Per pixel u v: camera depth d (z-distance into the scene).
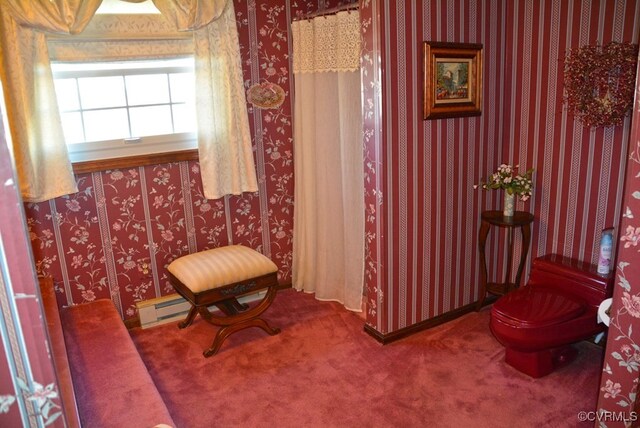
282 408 2.37
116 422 1.88
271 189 3.50
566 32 2.72
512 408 2.32
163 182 3.09
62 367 1.95
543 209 3.03
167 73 3.03
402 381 2.55
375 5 2.50
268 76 3.31
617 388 1.79
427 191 2.88
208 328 3.16
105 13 2.73
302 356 2.81
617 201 2.64
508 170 2.95
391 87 2.61
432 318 3.11
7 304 0.77
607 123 2.57
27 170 2.53
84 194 2.86
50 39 2.61
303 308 3.40
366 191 2.82
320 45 3.05
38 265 2.80
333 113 3.13
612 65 2.49
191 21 2.81
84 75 2.80
